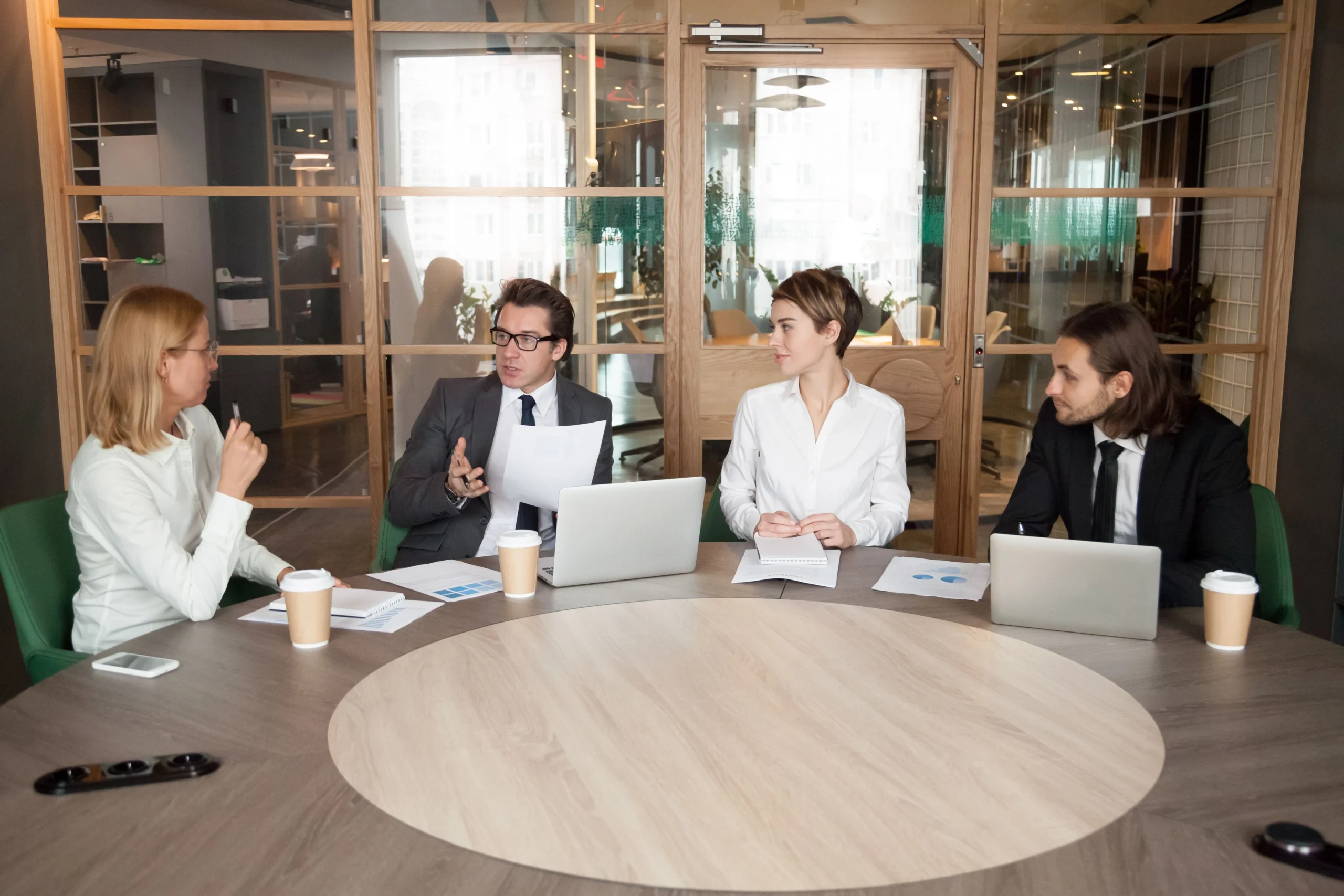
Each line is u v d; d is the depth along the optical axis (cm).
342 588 199
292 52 378
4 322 348
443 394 278
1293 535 391
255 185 382
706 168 396
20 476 355
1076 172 397
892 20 389
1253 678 158
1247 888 102
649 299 398
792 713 144
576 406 283
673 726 139
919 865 106
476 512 266
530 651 167
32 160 367
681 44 386
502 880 103
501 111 385
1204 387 405
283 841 109
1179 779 125
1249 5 385
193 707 144
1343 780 125
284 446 394
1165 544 226
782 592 201
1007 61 390
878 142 398
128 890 100
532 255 393
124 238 382
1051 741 135
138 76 375
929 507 416
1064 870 105
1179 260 401
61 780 120
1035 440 254
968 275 405
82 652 204
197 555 189
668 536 209
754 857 107
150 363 203
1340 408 368
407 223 389
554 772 125
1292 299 394
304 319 389
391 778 124
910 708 146
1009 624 182
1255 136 392
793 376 269
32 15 365
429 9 379
